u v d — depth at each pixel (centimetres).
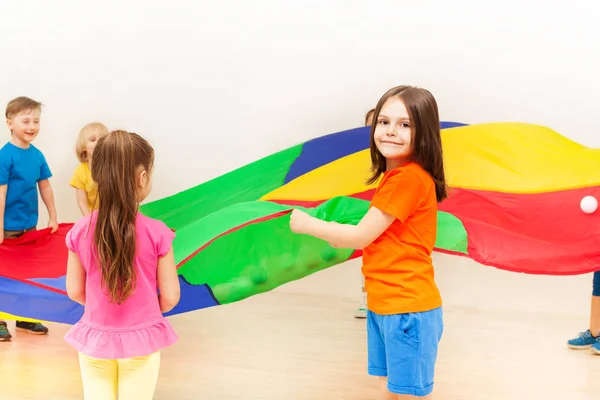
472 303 394
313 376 290
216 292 230
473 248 238
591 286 375
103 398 186
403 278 191
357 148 307
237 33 414
